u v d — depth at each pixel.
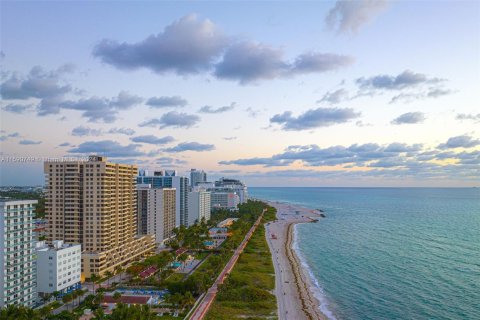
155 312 177.75
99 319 152.75
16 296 177.12
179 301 179.62
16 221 178.38
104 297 196.75
